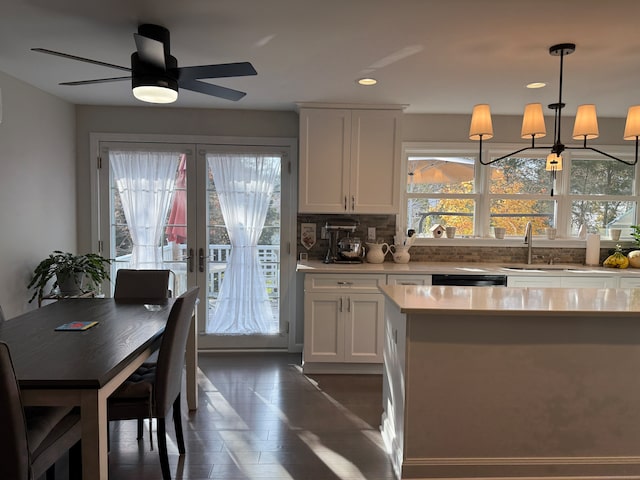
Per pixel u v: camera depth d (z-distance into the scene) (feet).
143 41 6.48
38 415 6.00
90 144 13.46
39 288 11.51
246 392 10.82
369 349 12.13
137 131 13.53
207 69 7.38
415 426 7.13
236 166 13.85
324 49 8.61
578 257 14.37
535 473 7.23
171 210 13.80
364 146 12.75
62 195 12.73
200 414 9.61
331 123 12.69
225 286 14.05
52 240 12.25
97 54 9.04
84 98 12.58
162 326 7.61
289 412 9.72
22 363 5.67
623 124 14.14
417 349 7.06
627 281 12.50
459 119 13.97
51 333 7.13
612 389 7.20
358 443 8.43
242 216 13.96
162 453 7.02
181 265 13.94
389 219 14.12
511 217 14.53
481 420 7.17
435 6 6.79
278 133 13.85
